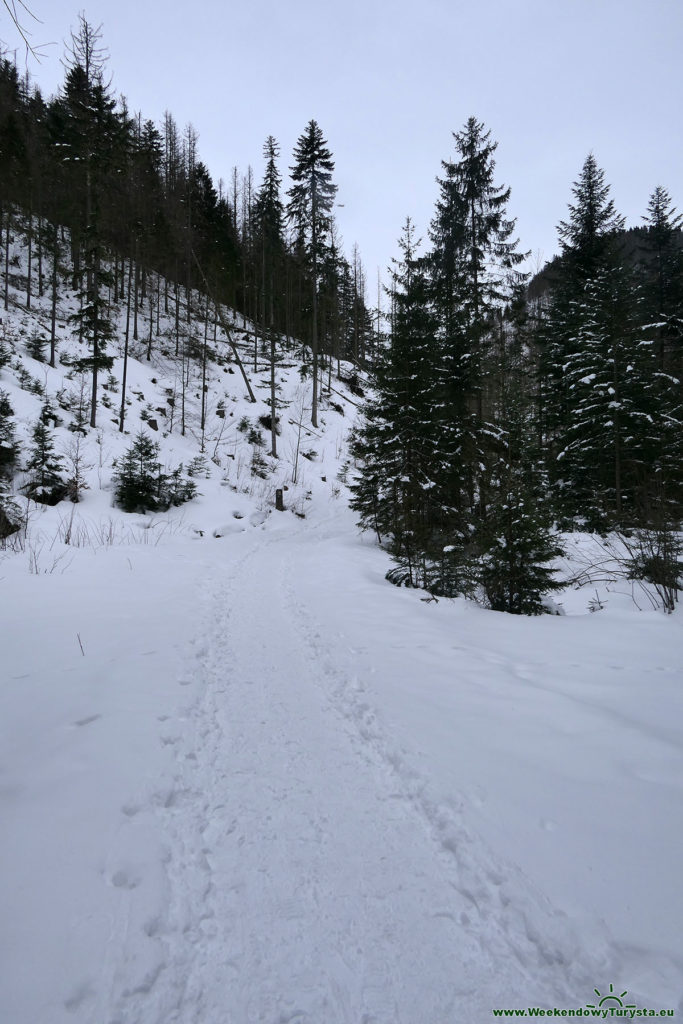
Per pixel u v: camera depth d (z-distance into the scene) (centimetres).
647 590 747
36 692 404
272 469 2656
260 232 3900
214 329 4016
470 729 344
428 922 198
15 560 919
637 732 322
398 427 1348
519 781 279
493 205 1611
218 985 171
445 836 245
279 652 549
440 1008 163
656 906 189
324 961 182
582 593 866
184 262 4128
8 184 2941
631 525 892
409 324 1345
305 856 237
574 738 321
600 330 1476
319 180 3028
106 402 2372
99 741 328
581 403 1471
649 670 441
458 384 1436
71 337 2831
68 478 1638
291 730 367
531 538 741
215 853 239
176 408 2798
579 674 438
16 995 155
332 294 3819
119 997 162
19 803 258
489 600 809
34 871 210
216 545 1439
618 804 252
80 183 2509
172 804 276
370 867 229
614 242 1728
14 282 3123
